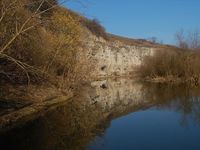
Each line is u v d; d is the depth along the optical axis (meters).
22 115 18.53
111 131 16.92
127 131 16.92
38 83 25.52
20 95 21.66
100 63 65.75
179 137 15.58
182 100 28.50
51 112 21.28
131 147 13.84
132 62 79.50
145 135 16.03
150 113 22.36
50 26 26.67
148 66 55.12
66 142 14.41
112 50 72.88
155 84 46.38
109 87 42.97
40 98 23.20
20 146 13.48
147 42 107.62
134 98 30.98
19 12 14.98
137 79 57.78
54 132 16.16
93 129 17.28
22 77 22.56
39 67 22.09
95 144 14.22
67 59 29.27
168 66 51.81
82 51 32.94
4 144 13.70
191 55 51.19
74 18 29.88
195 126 17.98
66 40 28.12
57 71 29.97
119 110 23.84
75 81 31.33
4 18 14.45
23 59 20.02
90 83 42.06
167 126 18.11
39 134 15.57
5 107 18.69
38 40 21.03
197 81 47.12
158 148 13.73
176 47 53.59
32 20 15.76
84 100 28.72
